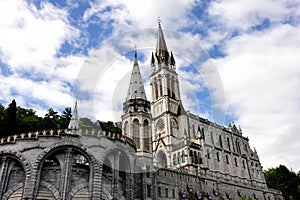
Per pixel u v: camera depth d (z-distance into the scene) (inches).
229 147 4227.4
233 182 3334.2
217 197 2947.8
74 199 1509.6
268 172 4906.5
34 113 3201.3
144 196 1945.1
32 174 1515.7
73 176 1565.0
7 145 1627.7
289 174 4503.0
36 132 1657.2
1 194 1508.4
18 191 1515.7
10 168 1588.3
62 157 1600.6
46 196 1487.5
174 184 2544.3
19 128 2581.2
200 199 2709.2
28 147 1599.4
